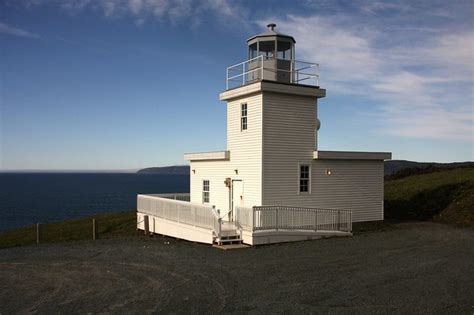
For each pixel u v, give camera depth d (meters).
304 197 21.28
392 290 10.82
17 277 13.03
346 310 9.34
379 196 23.55
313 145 21.77
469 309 9.38
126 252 16.95
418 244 17.58
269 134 20.53
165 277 12.50
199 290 11.05
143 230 25.05
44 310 9.71
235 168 22.17
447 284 11.35
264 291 10.87
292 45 22.34
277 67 21.73
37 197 105.00
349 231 20.44
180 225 20.81
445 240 18.56
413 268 13.20
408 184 37.00
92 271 13.55
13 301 10.48
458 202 27.33
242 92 21.30
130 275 12.86
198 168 25.45
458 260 14.36
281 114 20.92
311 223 19.97
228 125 22.89
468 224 23.67
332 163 22.14
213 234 18.14
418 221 25.69
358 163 22.92
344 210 21.22
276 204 20.55
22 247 19.48
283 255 15.51
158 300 10.25
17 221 56.53
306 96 21.59
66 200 94.56
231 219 22.34
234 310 9.43
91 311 9.55
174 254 16.19
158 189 139.00
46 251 17.81
